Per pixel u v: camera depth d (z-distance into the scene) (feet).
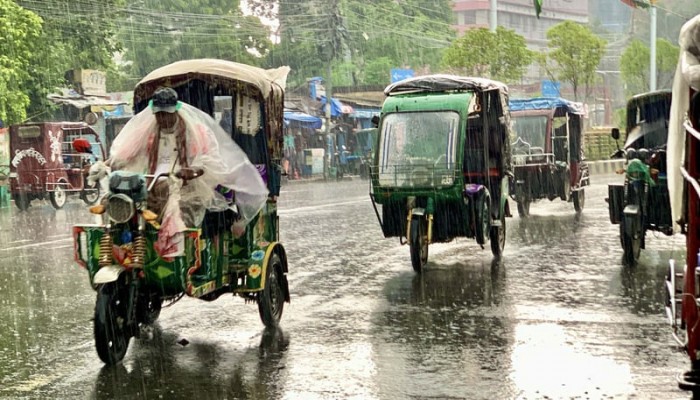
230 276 27.20
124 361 24.09
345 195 92.22
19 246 50.34
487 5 251.19
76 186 85.66
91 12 111.45
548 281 36.52
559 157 68.23
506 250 47.06
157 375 22.58
